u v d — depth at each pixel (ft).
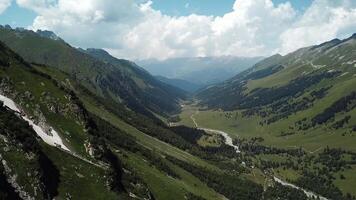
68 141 455.22
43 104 480.23
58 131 459.73
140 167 641.40
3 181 309.22
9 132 349.00
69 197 368.48
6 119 361.71
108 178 430.61
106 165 465.88
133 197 455.22
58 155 403.34
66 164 401.29
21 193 320.70
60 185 371.56
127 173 519.19
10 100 450.30
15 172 326.24
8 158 329.72
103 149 489.67
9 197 304.50
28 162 343.26
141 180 541.34
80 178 399.65
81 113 515.50
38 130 435.94
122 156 629.51
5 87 458.50
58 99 502.79
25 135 364.38
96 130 540.93
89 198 386.93
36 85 501.15
